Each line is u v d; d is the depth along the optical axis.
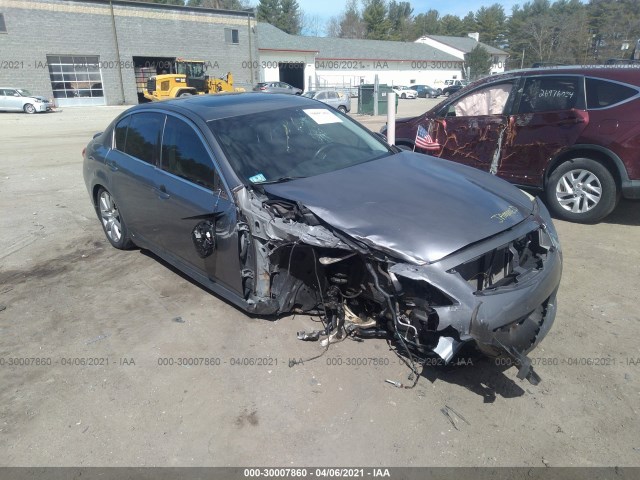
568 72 5.69
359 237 2.96
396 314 2.95
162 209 4.21
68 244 5.73
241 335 3.64
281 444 2.66
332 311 3.54
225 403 2.97
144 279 4.68
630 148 5.19
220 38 40.41
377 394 2.98
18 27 31.55
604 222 5.78
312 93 29.36
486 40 94.19
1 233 6.17
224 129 3.93
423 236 2.90
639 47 11.41
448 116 6.77
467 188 3.50
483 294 2.72
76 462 2.61
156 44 37.12
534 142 5.89
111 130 5.26
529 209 3.44
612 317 3.70
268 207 3.35
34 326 3.95
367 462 2.53
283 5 76.25
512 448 2.57
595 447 2.56
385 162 4.04
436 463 2.51
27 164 11.05
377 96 25.08
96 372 3.32
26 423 2.90
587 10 63.31
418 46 65.56
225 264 3.62
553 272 3.10
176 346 3.56
